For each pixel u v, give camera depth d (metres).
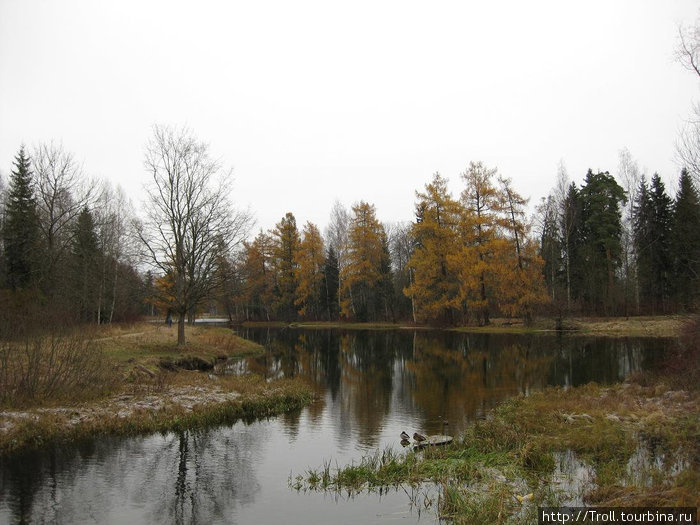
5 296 20.75
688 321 17.34
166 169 23.67
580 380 18.70
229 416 13.48
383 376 21.02
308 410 14.59
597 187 46.94
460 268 42.47
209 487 8.49
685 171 40.88
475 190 42.50
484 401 15.55
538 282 39.69
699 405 12.30
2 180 45.53
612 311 43.19
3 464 9.50
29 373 12.88
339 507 7.57
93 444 10.84
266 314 66.12
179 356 21.36
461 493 7.68
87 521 7.14
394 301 58.16
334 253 64.75
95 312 32.78
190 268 23.73
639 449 9.58
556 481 8.23
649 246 44.69
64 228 33.34
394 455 10.02
